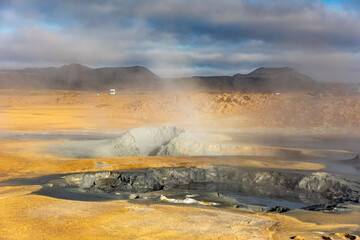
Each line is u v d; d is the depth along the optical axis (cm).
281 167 2908
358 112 6481
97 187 2528
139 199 2170
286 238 1446
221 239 1435
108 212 1792
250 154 3572
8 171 2727
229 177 2844
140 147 3716
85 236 1449
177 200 2153
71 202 1966
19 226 1545
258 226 1633
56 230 1511
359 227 1605
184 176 2800
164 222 1650
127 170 2791
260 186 2639
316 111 6881
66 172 2712
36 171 2738
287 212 1941
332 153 3566
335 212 1909
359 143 4394
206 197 2292
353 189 2386
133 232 1505
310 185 2558
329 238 1421
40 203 1917
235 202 2206
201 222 1666
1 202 1916
